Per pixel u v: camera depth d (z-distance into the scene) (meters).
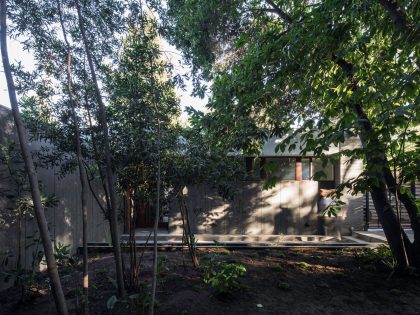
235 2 5.69
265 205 7.66
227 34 6.33
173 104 3.49
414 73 3.20
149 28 3.48
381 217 5.11
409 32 3.29
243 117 4.81
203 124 4.62
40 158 3.97
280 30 5.74
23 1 3.20
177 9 4.02
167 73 3.45
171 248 5.84
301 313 3.74
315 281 4.54
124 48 3.51
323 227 7.59
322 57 4.37
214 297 3.91
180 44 3.64
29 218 4.31
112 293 3.87
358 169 7.74
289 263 5.17
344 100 4.15
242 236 7.30
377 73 4.23
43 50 3.35
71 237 5.53
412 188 6.56
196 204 7.55
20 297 3.80
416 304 4.00
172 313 3.54
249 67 4.79
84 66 3.49
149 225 8.38
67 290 3.99
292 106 5.59
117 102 3.49
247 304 3.83
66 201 5.39
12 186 4.09
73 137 3.55
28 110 3.63
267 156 7.77
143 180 3.69
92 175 3.99
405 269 4.82
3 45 2.62
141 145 3.36
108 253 5.74
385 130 3.44
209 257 4.29
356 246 6.26
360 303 4.00
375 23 4.13
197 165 3.58
